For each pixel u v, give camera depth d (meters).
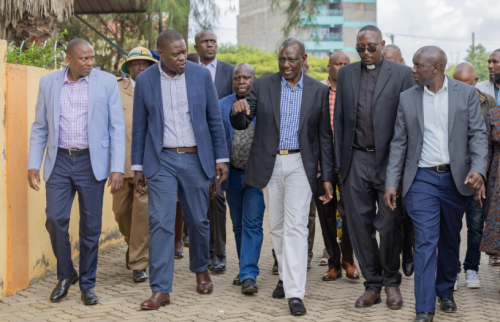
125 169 5.56
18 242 5.04
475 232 5.39
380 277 4.80
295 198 4.64
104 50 12.34
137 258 5.44
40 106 4.71
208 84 4.88
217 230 5.88
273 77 4.85
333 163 4.90
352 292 5.15
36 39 7.68
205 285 5.06
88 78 4.75
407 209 4.48
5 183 4.87
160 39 4.61
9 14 7.16
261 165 4.77
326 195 4.86
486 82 6.49
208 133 4.84
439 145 4.38
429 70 4.34
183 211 4.91
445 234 4.54
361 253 4.79
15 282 5.00
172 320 4.25
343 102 4.80
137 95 4.78
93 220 4.71
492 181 5.05
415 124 4.45
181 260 6.47
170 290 4.67
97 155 4.70
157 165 4.68
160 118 4.70
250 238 5.10
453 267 4.56
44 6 7.37
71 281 4.85
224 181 5.39
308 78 4.81
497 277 5.82
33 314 4.39
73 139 4.66
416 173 4.44
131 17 12.03
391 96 4.68
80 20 11.79
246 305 4.68
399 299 4.63
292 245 4.56
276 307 4.62
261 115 4.79
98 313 4.42
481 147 4.30
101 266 6.12
